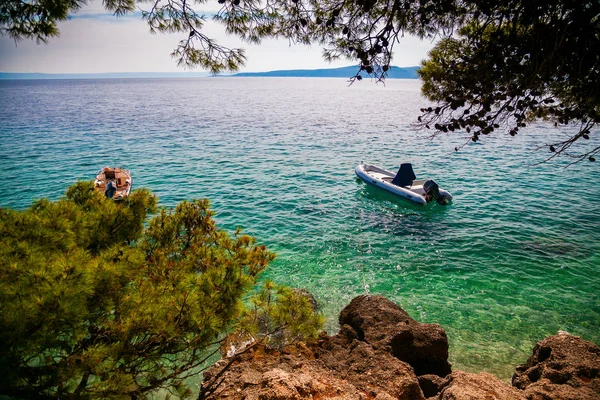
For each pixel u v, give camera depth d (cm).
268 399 577
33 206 572
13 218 497
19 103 10200
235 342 625
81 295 375
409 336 917
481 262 1580
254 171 3103
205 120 6488
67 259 408
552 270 1505
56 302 349
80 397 391
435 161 3466
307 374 734
